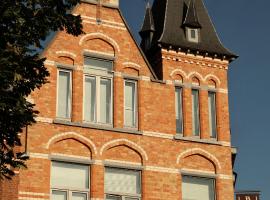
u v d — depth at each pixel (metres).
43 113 27.25
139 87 29.56
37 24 18.92
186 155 29.38
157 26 32.59
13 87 18.62
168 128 29.44
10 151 18.73
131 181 28.19
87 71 28.89
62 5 19.41
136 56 29.94
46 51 28.22
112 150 28.08
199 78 30.94
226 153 30.22
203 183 29.59
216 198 29.39
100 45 29.38
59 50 28.45
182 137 29.52
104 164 27.69
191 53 31.03
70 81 28.39
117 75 29.28
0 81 17.81
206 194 29.48
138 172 28.42
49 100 27.56
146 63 30.03
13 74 17.98
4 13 18.00
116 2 30.19
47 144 26.92
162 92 29.95
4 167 18.83
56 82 28.02
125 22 30.12
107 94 29.05
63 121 27.45
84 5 29.53
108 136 28.14
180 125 29.98
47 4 19.11
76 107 27.97
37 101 27.30
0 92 17.81
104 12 29.88
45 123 27.16
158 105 29.66
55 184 26.77
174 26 31.86
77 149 27.44
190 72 30.83
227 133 30.56
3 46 18.23
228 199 29.55
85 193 27.20
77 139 27.52
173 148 29.23
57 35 28.64
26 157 19.11
